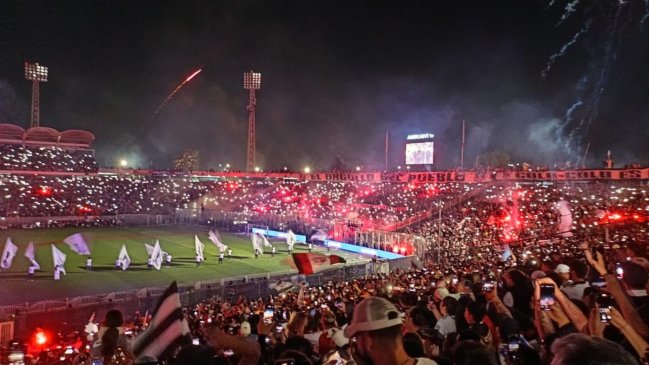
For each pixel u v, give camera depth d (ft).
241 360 15.30
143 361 16.42
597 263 26.48
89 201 266.98
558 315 18.28
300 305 59.98
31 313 84.89
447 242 137.28
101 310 93.61
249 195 280.92
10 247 133.39
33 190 258.98
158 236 213.66
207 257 167.32
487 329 21.89
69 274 135.95
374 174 210.79
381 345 13.26
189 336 17.46
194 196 297.94
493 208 152.87
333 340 24.68
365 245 172.55
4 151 270.87
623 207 119.65
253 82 349.20
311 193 256.93
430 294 43.86
